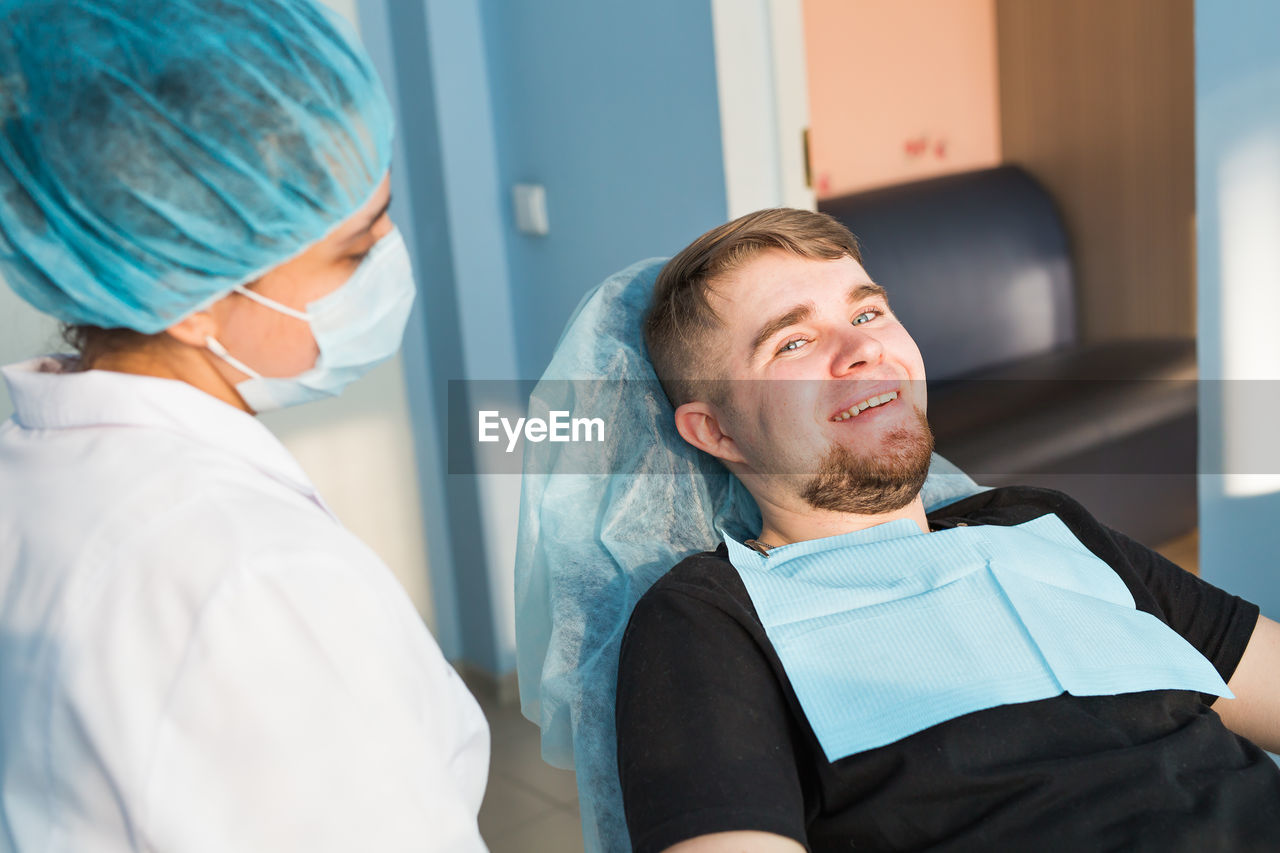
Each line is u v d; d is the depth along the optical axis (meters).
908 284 3.26
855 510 1.26
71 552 0.70
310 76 0.78
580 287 2.54
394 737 0.71
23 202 0.76
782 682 1.10
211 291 0.79
